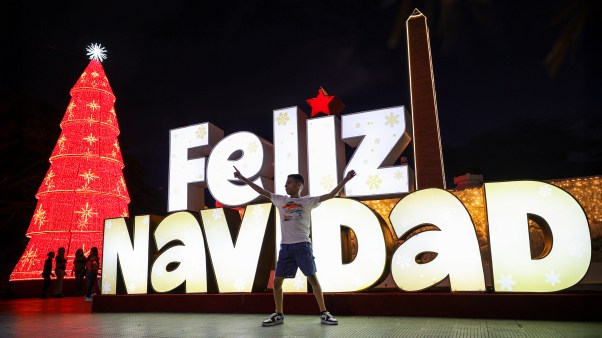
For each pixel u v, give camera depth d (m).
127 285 7.28
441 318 5.16
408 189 8.45
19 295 14.82
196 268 6.85
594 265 6.88
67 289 15.14
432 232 5.55
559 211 5.00
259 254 6.45
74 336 4.38
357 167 8.82
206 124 9.76
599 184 9.59
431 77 13.33
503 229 5.22
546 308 4.84
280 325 4.85
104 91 17.22
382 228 5.84
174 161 9.93
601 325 4.39
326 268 6.04
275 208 6.57
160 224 7.23
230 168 9.28
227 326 4.92
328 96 9.87
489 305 5.07
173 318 5.90
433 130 12.91
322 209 6.21
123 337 4.25
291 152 9.26
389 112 8.82
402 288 5.55
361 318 5.34
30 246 15.63
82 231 15.41
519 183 5.23
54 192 15.64
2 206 22.06
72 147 16.09
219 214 6.84
